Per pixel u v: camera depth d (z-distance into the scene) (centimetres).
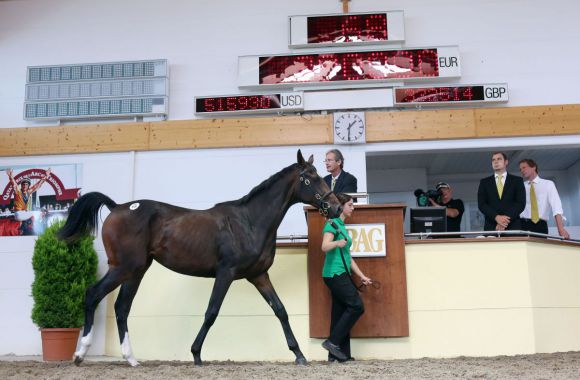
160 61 784
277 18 806
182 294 586
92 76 788
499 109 751
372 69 757
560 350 548
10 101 812
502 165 623
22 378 423
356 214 541
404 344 528
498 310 536
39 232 761
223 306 564
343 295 480
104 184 766
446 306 535
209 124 770
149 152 772
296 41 777
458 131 746
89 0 832
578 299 573
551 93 762
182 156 769
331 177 579
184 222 490
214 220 490
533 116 748
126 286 499
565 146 754
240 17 811
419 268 542
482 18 786
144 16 822
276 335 552
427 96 746
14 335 723
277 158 760
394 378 395
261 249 488
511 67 771
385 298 527
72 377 419
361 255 534
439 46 759
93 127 778
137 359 581
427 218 580
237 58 797
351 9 801
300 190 494
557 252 570
